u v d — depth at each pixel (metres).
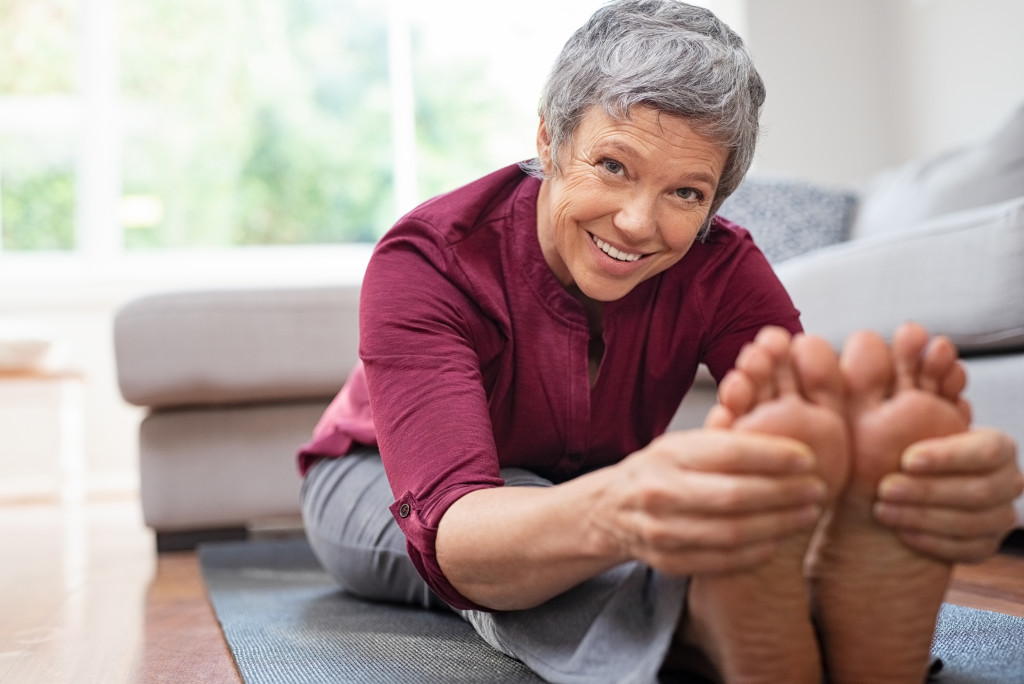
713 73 0.90
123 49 4.69
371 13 4.83
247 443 2.39
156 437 2.36
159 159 4.73
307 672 1.02
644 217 0.91
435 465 0.93
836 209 2.81
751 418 0.67
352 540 1.40
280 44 4.79
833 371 0.68
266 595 1.63
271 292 2.37
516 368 1.10
